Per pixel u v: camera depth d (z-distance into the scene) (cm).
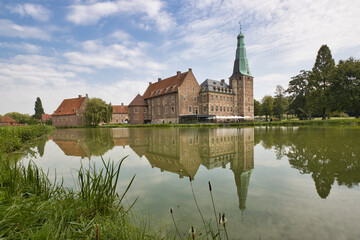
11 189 314
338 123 3028
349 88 3231
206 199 356
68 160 702
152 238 232
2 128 1034
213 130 2306
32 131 1455
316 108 4259
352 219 277
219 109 5256
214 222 279
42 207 255
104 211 275
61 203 281
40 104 9650
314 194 365
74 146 1088
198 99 5169
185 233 251
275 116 6619
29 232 205
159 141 1252
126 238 217
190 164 626
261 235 244
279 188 401
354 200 337
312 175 475
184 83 4859
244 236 242
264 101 7231
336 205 321
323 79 4141
